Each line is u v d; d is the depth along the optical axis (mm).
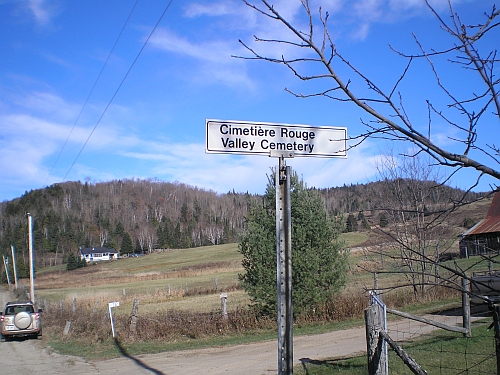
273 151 4469
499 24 2766
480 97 2881
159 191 168000
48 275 91875
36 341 19250
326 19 3018
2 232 115938
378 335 5773
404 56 3021
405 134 2926
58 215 133000
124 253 124188
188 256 93250
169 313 17781
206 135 4367
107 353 14203
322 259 15602
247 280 15875
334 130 4633
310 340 12750
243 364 10812
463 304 9594
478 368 7203
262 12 3004
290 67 3084
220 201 168625
